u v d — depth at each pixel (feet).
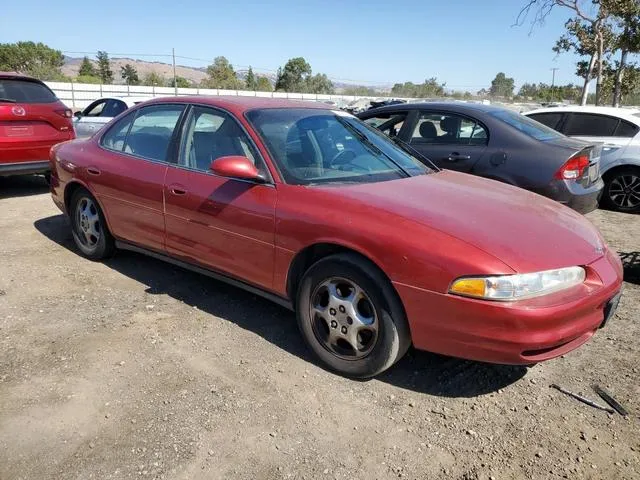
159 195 13.02
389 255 9.10
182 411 9.00
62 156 16.28
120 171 14.12
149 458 7.91
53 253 16.76
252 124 11.84
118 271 15.31
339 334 10.02
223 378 10.02
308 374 10.25
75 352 10.75
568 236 9.77
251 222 11.05
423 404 9.45
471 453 8.25
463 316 8.60
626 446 8.45
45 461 7.82
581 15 62.95
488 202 10.77
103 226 15.30
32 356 10.57
